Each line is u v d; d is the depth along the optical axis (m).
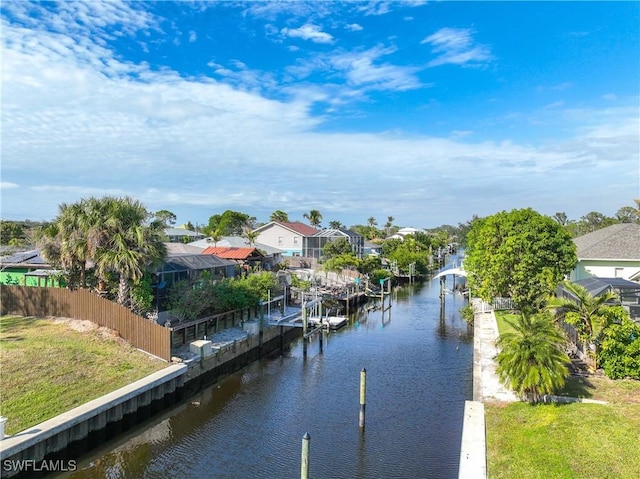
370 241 107.06
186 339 25.62
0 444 12.92
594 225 82.81
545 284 28.00
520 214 30.34
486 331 28.59
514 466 11.83
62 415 15.09
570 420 13.88
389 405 20.84
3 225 58.41
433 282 77.69
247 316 32.47
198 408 20.56
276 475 14.80
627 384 17.09
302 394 22.42
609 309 18.33
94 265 24.73
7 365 17.62
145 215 24.52
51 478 14.27
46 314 24.59
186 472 14.92
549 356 15.44
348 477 14.74
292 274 47.00
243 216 90.38
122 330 22.61
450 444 16.98
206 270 32.97
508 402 16.50
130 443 16.97
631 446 12.04
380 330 38.19
